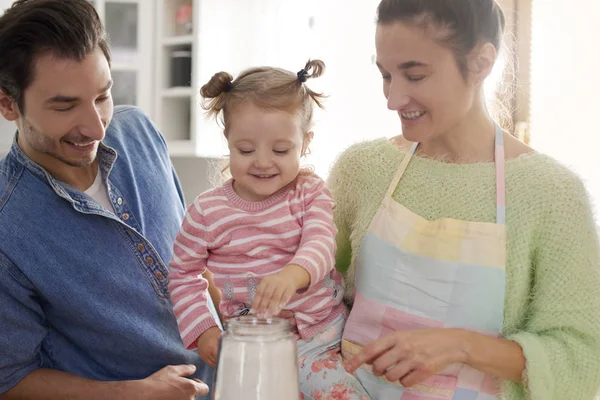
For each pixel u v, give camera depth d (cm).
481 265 109
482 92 117
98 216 131
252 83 116
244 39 304
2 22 119
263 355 89
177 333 138
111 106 129
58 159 126
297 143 116
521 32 246
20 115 123
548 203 110
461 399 109
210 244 119
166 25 289
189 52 289
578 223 108
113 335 131
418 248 114
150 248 135
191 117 287
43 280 125
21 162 129
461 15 102
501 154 115
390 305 115
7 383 128
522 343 104
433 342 102
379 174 126
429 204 118
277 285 102
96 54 120
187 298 117
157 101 291
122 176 140
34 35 116
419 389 111
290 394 90
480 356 103
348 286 128
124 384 126
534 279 112
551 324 108
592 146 241
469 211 114
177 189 157
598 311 107
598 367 105
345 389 113
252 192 119
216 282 119
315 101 122
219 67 296
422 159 122
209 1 287
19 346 126
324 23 292
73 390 126
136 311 133
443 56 104
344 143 285
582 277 108
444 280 111
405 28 103
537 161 113
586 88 242
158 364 137
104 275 130
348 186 130
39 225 127
